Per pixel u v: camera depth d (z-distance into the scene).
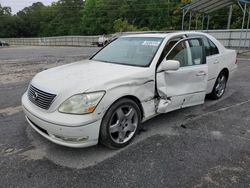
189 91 4.04
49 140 3.25
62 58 15.05
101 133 3.05
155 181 2.64
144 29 58.50
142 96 3.42
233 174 2.77
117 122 3.20
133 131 3.44
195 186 2.57
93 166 2.90
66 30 82.19
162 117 4.43
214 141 3.54
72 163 2.96
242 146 3.41
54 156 3.11
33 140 3.53
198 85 4.19
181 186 2.56
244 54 15.05
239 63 11.22
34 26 96.25
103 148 3.31
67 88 2.91
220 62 5.21
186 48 4.16
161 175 2.74
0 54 20.02
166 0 59.91
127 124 3.34
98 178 2.68
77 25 80.31
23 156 3.11
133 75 3.30
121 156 3.12
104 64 3.86
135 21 67.00
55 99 2.88
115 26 61.44
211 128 3.99
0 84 7.26
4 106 5.09
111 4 71.62
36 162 2.98
